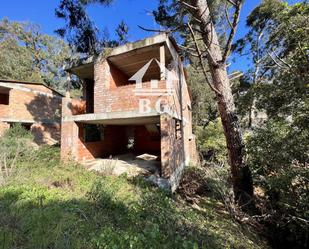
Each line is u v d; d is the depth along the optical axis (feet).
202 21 20.38
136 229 12.05
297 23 16.15
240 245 14.34
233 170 21.04
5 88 52.19
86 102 35.37
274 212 18.84
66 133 29.19
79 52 36.40
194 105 56.18
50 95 62.13
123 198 16.93
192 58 51.65
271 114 19.11
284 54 22.36
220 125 46.14
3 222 11.32
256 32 52.70
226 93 20.57
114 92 25.77
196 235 12.86
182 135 33.14
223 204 23.17
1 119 48.37
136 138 46.78
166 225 13.05
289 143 15.80
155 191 19.71
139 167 27.91
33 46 90.94
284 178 15.70
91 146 33.09
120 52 26.21
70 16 31.81
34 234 10.16
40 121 57.67
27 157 27.73
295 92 15.97
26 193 15.90
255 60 52.65
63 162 27.68
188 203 21.66
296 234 16.84
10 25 84.84
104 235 10.30
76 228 11.25
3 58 78.43
